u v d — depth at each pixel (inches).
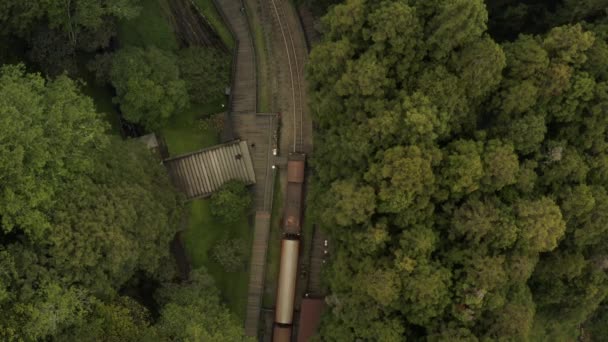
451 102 2053.4
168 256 2427.4
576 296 2331.4
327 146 2245.3
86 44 2479.1
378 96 2089.1
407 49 2079.2
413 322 2098.9
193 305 2255.2
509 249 2122.3
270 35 2736.2
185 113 2706.7
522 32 2564.0
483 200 2121.1
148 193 2225.6
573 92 2098.9
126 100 2460.6
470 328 2092.8
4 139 1806.1
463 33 1957.4
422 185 2001.7
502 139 2135.8
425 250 2043.6
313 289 2586.1
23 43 2513.5
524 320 2050.9
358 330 2116.1
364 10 2084.2
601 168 2181.3
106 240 1973.4
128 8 2445.9
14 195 1817.2
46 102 2027.6
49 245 1971.0
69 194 1982.0
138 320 2181.3
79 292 1952.5
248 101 2701.8
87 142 2105.1
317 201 2310.5
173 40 2775.6
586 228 2175.2
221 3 2770.7
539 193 2198.6
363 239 2087.8
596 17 2346.2
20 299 1850.4
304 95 2694.4
